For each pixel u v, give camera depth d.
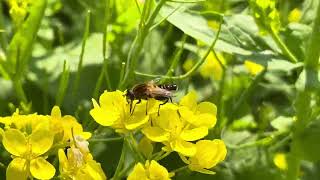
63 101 0.28
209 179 0.26
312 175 0.28
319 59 0.24
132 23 0.29
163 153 0.22
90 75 0.29
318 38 0.24
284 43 0.26
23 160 0.19
